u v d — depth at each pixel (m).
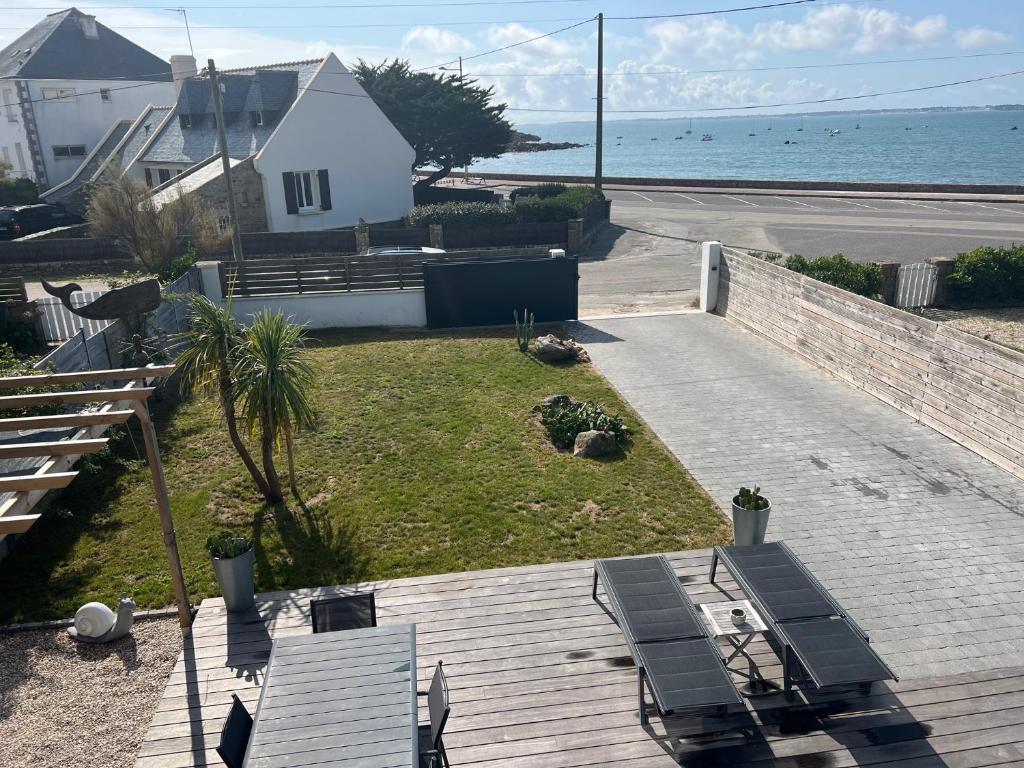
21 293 16.59
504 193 47.88
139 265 23.92
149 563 8.34
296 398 9.09
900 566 8.04
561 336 17.03
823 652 5.82
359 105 31.12
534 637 6.95
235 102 31.77
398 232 26.98
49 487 5.78
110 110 41.22
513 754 5.60
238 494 9.87
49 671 6.70
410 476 10.30
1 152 41.12
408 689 4.99
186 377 9.23
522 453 11.01
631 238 30.53
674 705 5.32
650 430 11.84
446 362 15.09
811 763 5.50
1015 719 5.90
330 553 8.46
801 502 9.48
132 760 5.68
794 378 14.12
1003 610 7.26
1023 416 9.84
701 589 7.61
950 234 27.64
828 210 35.78
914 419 12.07
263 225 29.25
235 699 4.86
